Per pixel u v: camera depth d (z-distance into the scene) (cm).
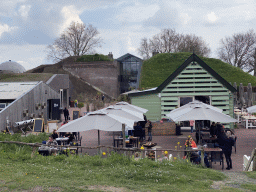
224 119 1512
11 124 2153
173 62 5078
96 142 1833
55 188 746
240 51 6688
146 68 4994
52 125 2278
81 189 741
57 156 1156
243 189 806
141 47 8138
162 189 773
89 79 6462
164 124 2136
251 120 2480
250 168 1092
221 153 1201
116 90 6400
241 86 3156
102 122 1262
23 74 5122
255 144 1722
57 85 3938
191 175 934
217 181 898
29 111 2511
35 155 1198
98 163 1070
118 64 6625
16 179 805
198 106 1611
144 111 2048
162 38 7969
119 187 786
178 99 2448
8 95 2508
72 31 7450
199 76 2423
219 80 2406
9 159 1133
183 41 7956
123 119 1362
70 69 6531
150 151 1190
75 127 1245
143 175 903
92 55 7069
